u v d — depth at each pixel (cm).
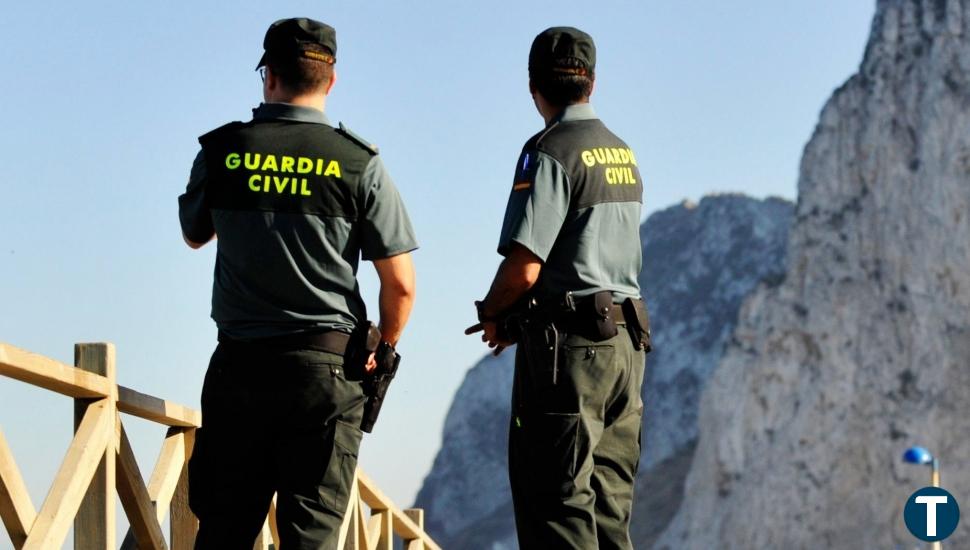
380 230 456
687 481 10538
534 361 494
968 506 8762
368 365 461
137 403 514
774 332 10075
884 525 9056
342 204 451
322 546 447
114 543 489
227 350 454
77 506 459
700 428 10525
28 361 416
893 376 9394
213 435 457
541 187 492
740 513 9875
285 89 463
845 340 9688
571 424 488
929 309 9375
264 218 448
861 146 9975
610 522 512
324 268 450
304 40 461
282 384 445
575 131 505
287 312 447
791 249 10244
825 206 10094
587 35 518
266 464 460
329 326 449
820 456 9556
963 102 9550
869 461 9300
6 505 432
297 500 449
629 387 508
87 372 464
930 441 9031
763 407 9988
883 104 9925
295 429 450
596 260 498
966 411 9000
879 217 9769
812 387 9762
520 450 499
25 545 430
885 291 9619
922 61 9844
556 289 496
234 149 455
